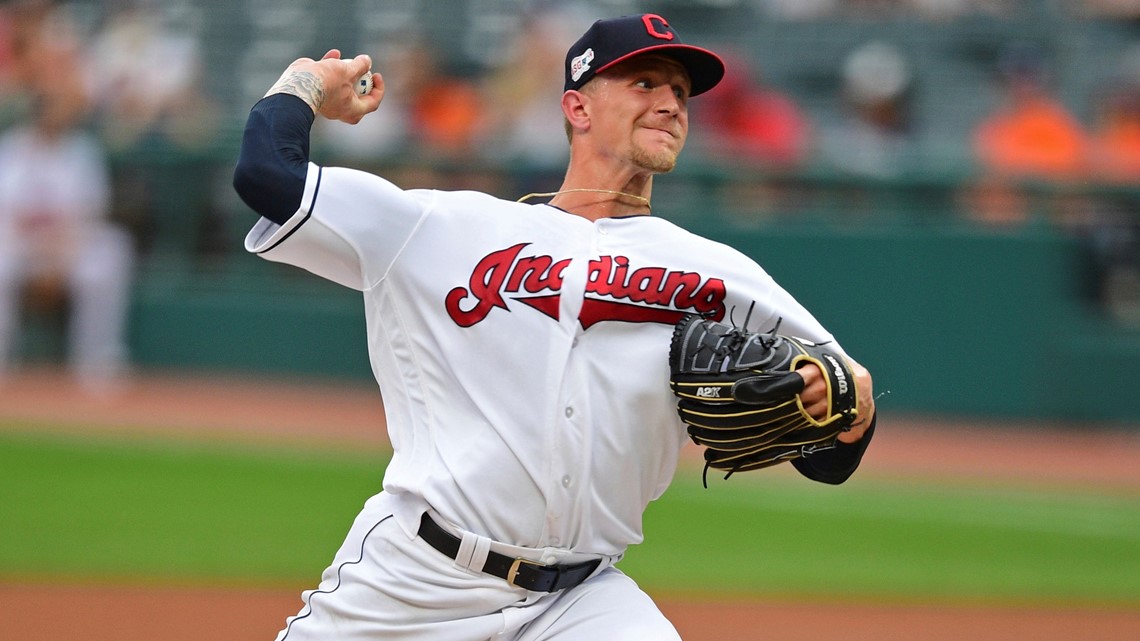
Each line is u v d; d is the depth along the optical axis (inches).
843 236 1939.0
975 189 1978.3
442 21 2470.5
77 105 2223.2
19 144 2080.5
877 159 2074.3
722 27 2469.2
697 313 463.2
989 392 1924.2
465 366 445.1
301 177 433.4
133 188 2145.7
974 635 935.0
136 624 888.9
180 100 2292.1
